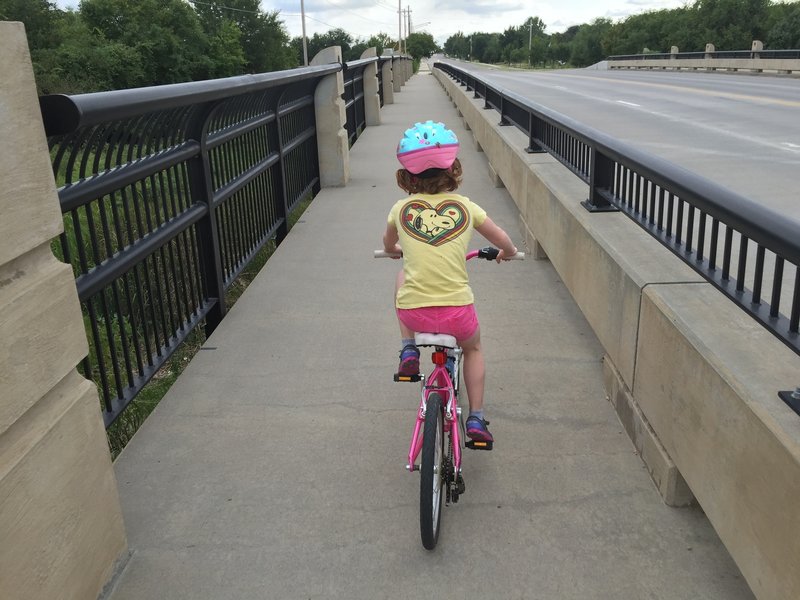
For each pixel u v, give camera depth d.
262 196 6.76
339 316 5.22
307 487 3.18
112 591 2.56
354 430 3.64
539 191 6.00
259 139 6.70
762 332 2.61
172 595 2.56
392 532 2.87
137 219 3.78
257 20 106.94
